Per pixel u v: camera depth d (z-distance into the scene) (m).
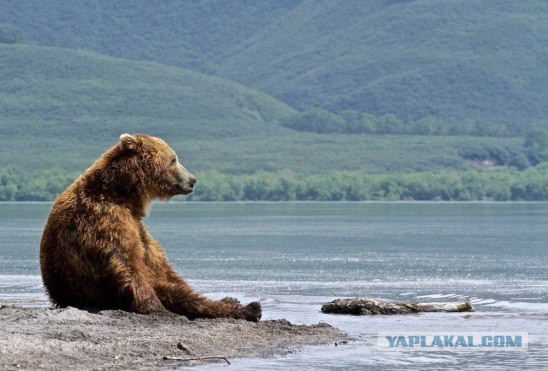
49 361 29.91
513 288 61.78
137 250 35.50
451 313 44.41
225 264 84.19
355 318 42.44
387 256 95.81
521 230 161.12
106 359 30.50
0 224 175.50
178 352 31.81
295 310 45.50
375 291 59.44
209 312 36.25
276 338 35.06
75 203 35.47
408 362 32.94
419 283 65.62
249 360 31.72
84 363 30.02
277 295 55.25
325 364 31.88
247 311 36.94
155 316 35.09
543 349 35.53
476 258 92.69
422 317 42.94
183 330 34.09
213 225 186.38
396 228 170.50
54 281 35.59
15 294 53.69
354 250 106.56
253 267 80.62
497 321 41.69
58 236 35.38
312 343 34.91
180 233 153.12
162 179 36.41
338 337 36.41
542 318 42.78
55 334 32.34
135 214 36.19
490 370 32.00
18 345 30.92
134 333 33.19
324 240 130.50
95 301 35.41
